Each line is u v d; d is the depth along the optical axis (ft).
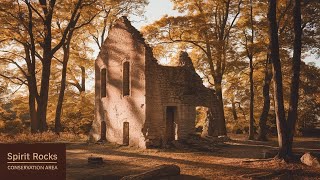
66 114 136.15
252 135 111.75
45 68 96.22
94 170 55.98
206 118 105.50
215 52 103.71
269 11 63.10
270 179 51.16
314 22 100.73
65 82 130.11
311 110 128.77
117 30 96.22
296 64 63.52
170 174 51.49
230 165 60.54
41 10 98.58
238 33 113.70
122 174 52.70
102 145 92.07
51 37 101.65
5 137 90.22
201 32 98.02
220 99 108.58
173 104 91.30
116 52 96.02
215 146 88.84
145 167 58.65
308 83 118.32
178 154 75.10
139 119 86.79
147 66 87.20
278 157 61.67
